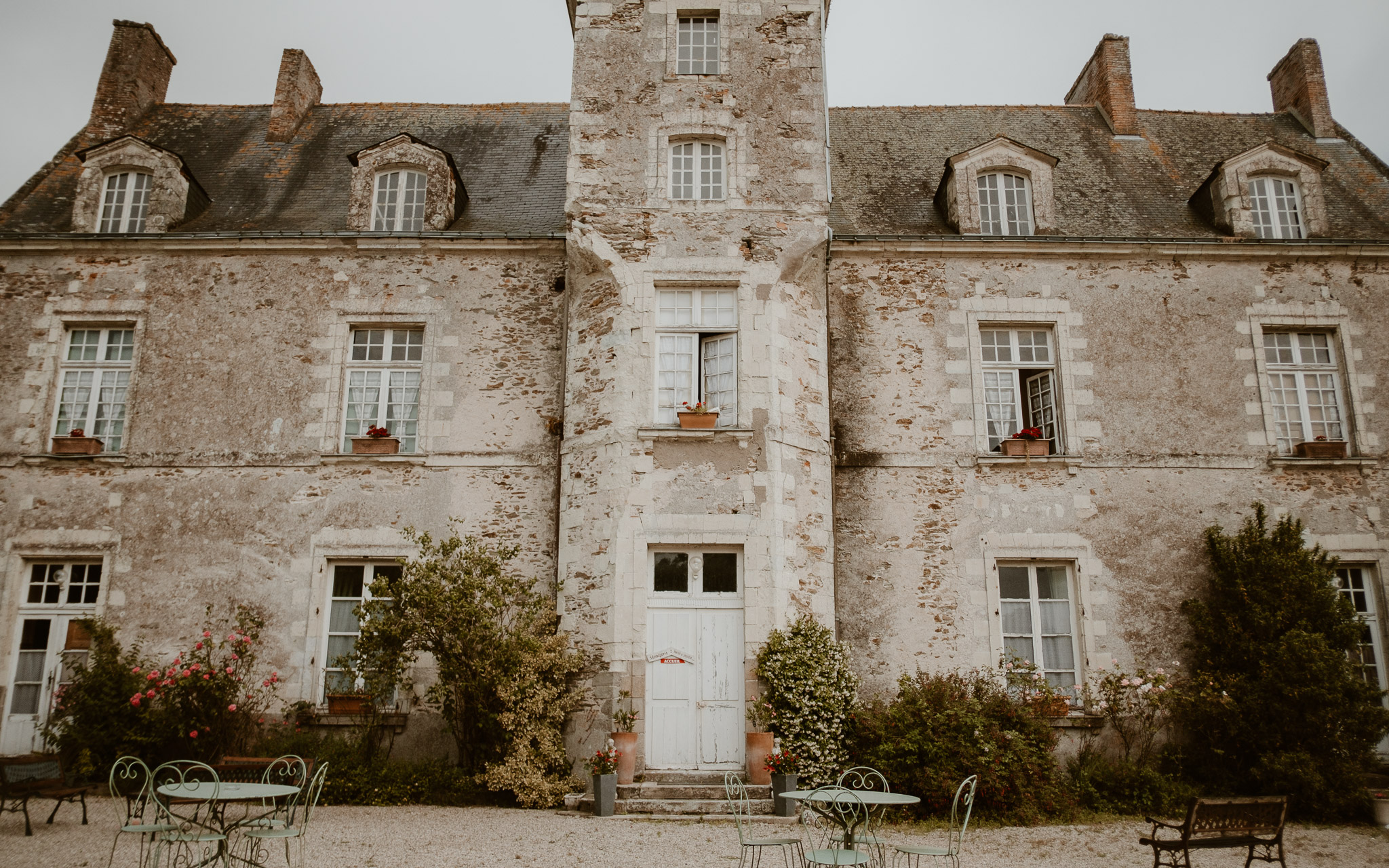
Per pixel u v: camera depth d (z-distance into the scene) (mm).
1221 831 6336
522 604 9844
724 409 10320
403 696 10305
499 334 11430
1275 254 11781
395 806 9086
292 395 11258
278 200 13016
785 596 9664
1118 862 7293
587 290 10773
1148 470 11156
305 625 10539
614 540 9703
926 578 10797
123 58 14703
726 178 10992
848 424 11219
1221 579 10594
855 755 9172
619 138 11023
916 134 14406
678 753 9414
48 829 7715
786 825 8227
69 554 10820
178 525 10875
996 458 11094
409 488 10945
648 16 11453
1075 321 11586
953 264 11750
